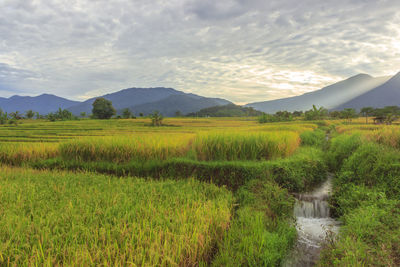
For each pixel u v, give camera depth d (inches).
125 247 147.9
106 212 196.2
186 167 401.4
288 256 196.9
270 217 259.0
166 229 173.6
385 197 250.7
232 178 366.0
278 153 442.0
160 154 454.6
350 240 180.5
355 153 395.5
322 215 297.1
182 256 150.6
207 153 432.1
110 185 295.7
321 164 440.5
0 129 2087.8
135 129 2111.2
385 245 169.8
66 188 277.7
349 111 2999.5
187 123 3368.6
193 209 220.7
